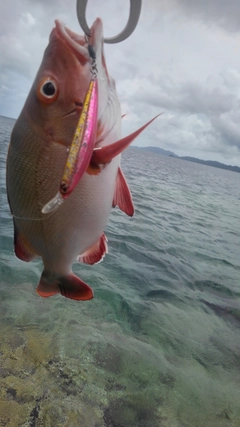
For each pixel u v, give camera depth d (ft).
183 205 10.85
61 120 0.70
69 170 0.60
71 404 2.24
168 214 8.71
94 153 0.72
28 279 3.56
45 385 2.34
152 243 5.78
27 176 0.75
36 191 0.75
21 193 0.76
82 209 0.77
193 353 3.05
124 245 5.32
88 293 0.82
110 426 2.18
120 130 0.81
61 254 0.81
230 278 5.07
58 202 0.60
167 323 3.42
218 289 4.56
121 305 3.53
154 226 7.05
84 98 0.68
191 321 3.58
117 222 6.55
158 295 3.97
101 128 0.74
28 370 2.42
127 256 4.93
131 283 4.10
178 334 3.29
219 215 10.81
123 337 3.03
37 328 2.84
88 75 0.70
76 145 0.61
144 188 12.25
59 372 2.47
